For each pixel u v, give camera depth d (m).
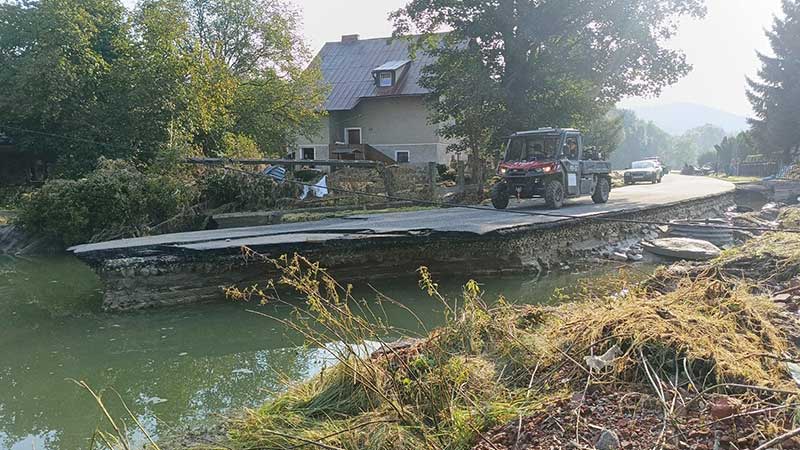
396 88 35.00
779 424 3.00
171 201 16.56
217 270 9.70
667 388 3.49
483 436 3.38
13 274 13.61
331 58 39.31
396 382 4.04
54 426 5.20
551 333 4.71
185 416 5.21
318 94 32.53
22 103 21.27
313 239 10.30
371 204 17.80
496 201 15.80
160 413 5.35
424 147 34.78
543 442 3.19
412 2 23.28
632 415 3.30
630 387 3.61
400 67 35.47
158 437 4.52
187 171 18.27
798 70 41.41
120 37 24.69
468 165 24.38
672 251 11.89
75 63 22.31
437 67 23.78
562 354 4.15
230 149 23.72
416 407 3.80
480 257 11.08
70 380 6.45
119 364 6.97
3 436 5.01
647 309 4.37
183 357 7.18
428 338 4.96
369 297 9.69
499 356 4.51
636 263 12.06
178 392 5.96
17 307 9.98
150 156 21.08
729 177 43.28
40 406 5.71
